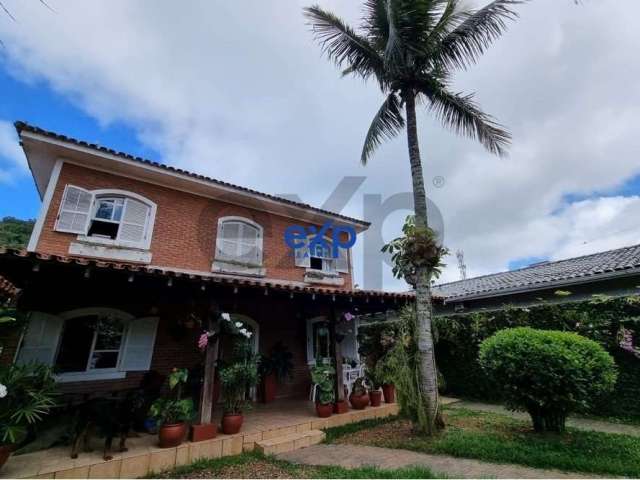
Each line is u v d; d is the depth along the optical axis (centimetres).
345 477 411
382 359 767
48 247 736
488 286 1330
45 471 405
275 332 1004
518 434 568
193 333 846
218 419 663
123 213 860
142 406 579
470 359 970
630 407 675
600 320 724
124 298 761
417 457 490
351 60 825
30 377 449
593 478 388
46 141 754
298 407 809
